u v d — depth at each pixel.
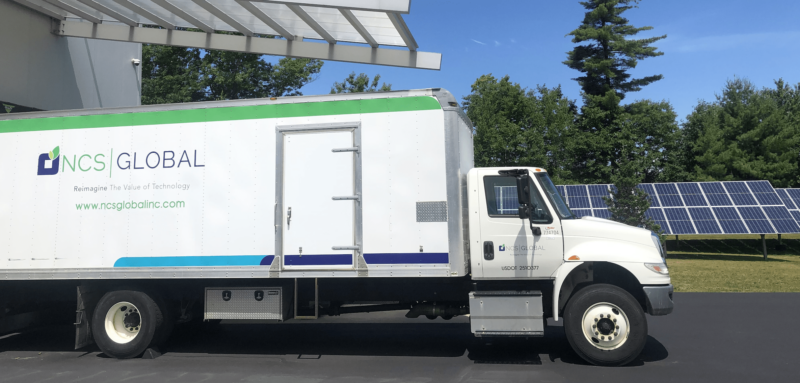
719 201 23.97
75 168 7.04
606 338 6.20
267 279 6.91
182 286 7.08
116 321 7.07
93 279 7.12
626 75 41.31
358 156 6.46
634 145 38.16
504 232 6.44
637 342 6.11
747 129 39.47
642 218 20.97
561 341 7.73
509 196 6.53
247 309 6.84
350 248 6.39
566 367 6.27
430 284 6.80
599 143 38.62
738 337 7.85
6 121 7.21
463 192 6.51
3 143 7.21
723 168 38.41
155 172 6.86
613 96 38.66
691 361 6.48
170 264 6.74
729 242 31.83
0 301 7.31
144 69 33.62
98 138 7.03
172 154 6.85
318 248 6.46
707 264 21.00
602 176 39.34
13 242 7.05
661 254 6.41
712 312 10.09
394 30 10.31
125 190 6.89
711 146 39.53
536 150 29.92
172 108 6.90
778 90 49.81
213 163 6.75
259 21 10.91
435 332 8.55
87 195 6.97
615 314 6.21
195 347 7.70
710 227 22.81
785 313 9.92
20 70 11.37
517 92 33.56
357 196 6.41
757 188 24.25
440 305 6.91
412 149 6.38
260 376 6.09
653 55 40.09
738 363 6.37
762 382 5.60
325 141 6.55
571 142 35.66
